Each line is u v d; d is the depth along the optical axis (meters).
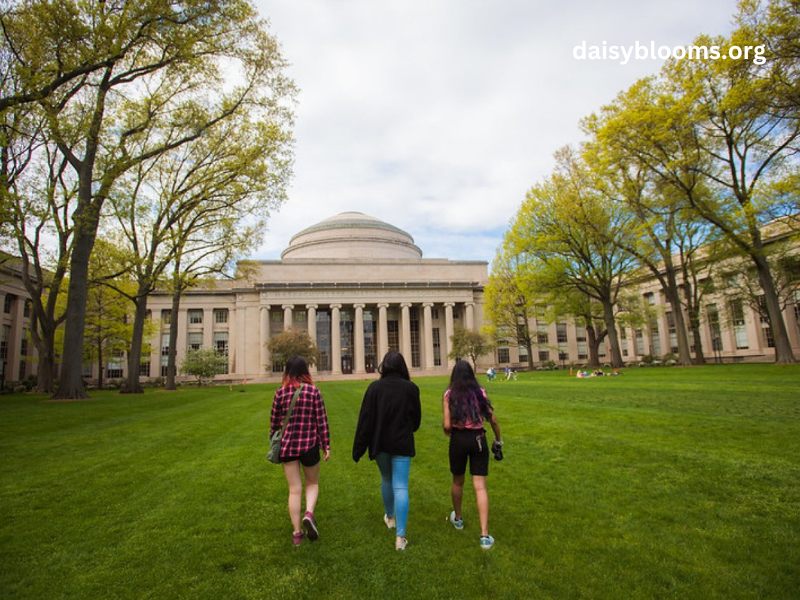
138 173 29.25
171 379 37.56
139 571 4.89
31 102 19.28
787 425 10.21
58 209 26.31
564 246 39.88
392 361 5.87
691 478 7.30
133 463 9.45
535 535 5.62
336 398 24.81
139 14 19.78
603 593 4.33
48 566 5.00
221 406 21.66
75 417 16.67
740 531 5.50
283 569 4.92
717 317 49.16
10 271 45.09
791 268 38.75
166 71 23.83
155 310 73.12
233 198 30.22
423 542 5.51
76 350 24.09
